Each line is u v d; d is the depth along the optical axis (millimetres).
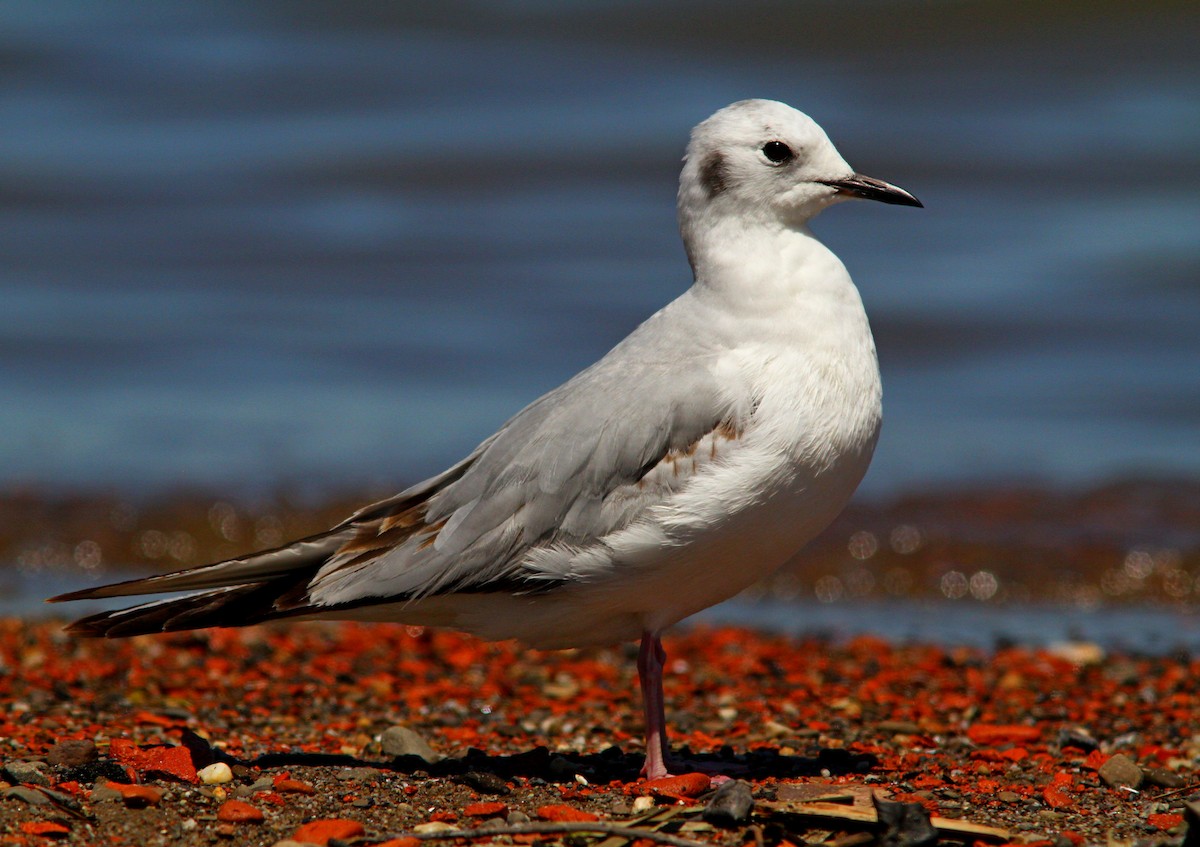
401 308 28391
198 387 24266
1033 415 22812
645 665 9234
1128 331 26125
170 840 7793
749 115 9547
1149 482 19828
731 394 8812
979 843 7820
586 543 8820
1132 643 14734
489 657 13906
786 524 8875
